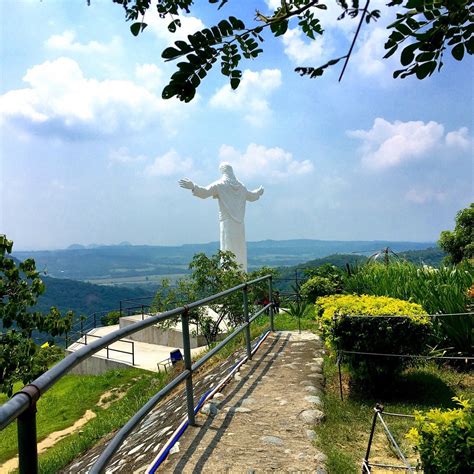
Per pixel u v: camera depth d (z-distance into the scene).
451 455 2.65
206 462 3.74
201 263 13.52
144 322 3.27
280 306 13.24
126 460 4.37
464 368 6.17
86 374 16.61
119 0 2.26
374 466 3.81
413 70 1.70
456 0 1.51
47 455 8.12
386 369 5.28
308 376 5.97
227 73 2.08
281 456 3.83
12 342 6.79
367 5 1.62
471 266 8.27
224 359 8.16
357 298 6.41
